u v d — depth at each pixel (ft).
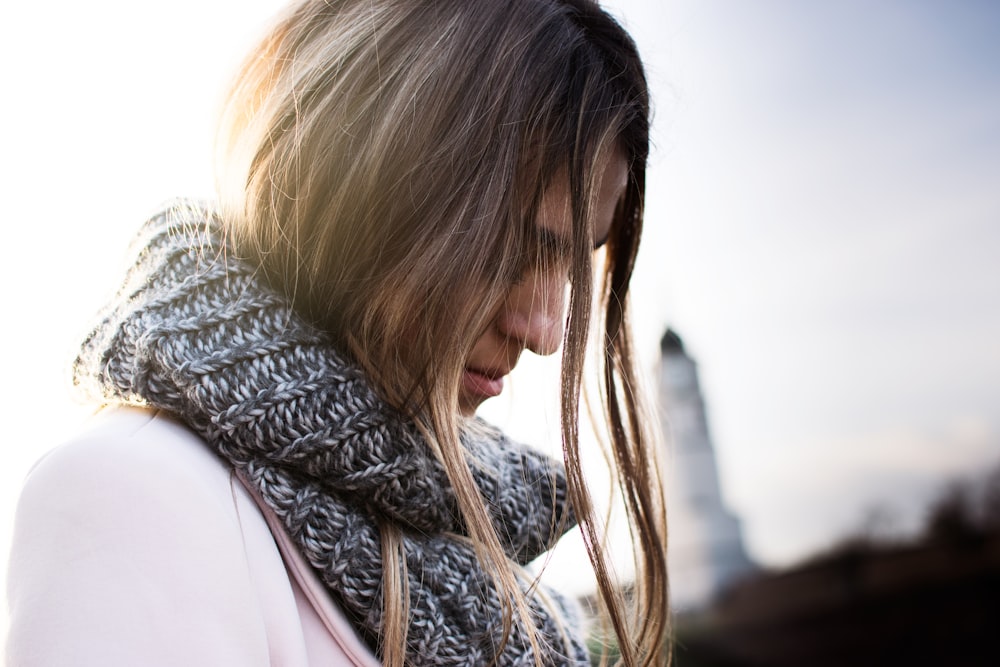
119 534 1.89
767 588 40.37
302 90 2.72
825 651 38.93
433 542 2.67
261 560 2.19
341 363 2.45
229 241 2.58
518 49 2.84
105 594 1.82
